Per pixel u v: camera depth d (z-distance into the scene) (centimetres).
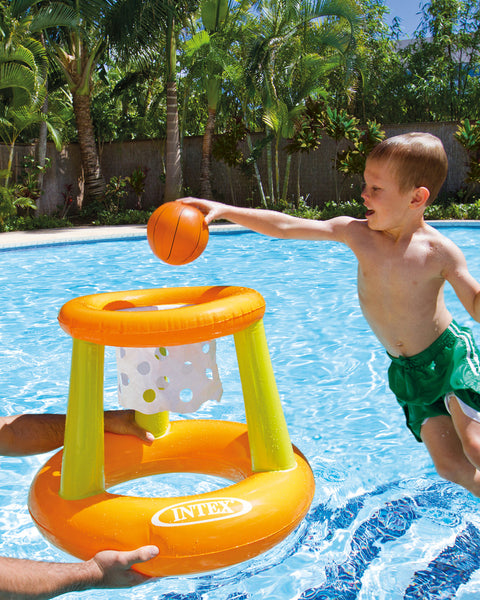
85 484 205
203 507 196
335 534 238
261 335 222
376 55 2248
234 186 1853
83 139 1750
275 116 1582
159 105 2020
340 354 488
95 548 190
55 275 895
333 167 1652
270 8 1592
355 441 329
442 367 219
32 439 246
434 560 218
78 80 1692
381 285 225
